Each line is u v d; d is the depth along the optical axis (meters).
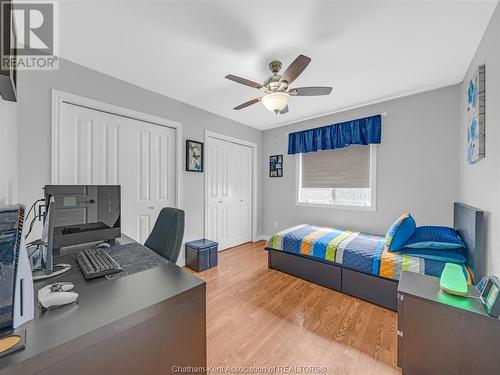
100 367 0.65
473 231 1.74
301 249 2.69
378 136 3.10
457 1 1.42
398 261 2.02
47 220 1.13
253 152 4.49
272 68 2.12
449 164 2.63
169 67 2.23
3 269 0.62
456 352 1.12
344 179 3.53
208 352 1.54
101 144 2.40
